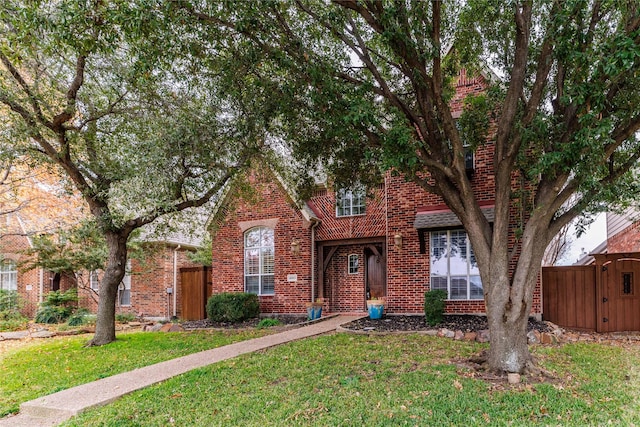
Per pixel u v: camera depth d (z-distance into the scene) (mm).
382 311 13625
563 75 7098
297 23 8359
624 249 16062
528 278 7203
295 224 16328
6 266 21578
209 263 21516
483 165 13023
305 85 8180
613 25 7453
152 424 5617
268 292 16625
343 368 7734
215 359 8961
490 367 7293
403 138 6676
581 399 5977
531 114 7109
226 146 10508
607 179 7305
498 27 8398
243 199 14633
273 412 5805
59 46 7059
